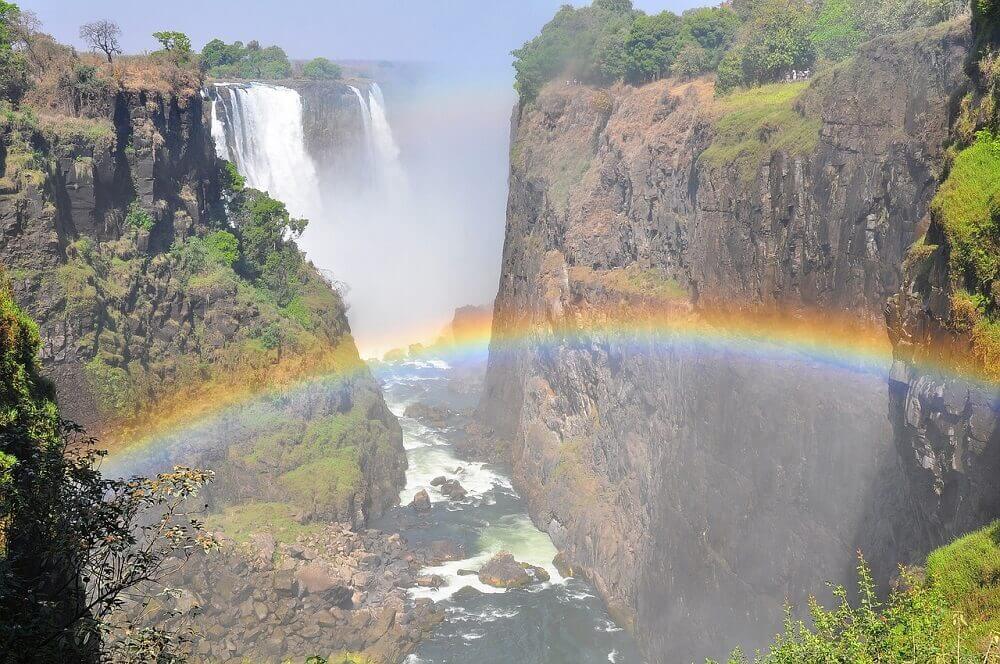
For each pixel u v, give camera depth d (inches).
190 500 3068.4
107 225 3393.2
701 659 2390.5
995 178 1419.8
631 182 3403.1
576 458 3373.5
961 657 997.8
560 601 2859.3
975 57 1603.1
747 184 2450.8
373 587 2854.3
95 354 3056.1
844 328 2100.1
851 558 1943.9
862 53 2123.5
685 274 2960.1
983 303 1350.9
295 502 3240.7
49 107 3348.9
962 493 1397.6
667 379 2790.4
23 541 1026.7
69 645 1016.9
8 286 1654.8
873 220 2036.2
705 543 2464.3
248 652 2476.6
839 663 1058.1
